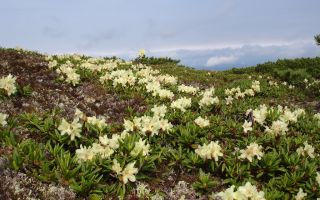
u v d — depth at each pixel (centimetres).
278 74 2631
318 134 1149
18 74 1504
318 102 1950
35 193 651
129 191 725
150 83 1551
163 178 809
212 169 820
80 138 852
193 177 820
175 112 1179
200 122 1012
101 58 2472
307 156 898
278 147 965
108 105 1355
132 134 920
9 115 1000
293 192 764
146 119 920
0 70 1505
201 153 823
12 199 620
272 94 2016
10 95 1145
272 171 837
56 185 684
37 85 1357
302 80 2462
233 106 1417
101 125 923
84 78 1623
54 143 843
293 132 1119
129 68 2152
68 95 1368
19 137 848
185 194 753
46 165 702
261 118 1103
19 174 677
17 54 1931
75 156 751
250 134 1038
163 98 1433
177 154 877
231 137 1041
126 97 1434
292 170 831
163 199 730
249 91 1791
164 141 951
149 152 857
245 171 813
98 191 686
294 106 1827
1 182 643
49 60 1953
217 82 2253
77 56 2302
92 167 725
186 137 939
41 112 1088
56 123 873
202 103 1337
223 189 771
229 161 828
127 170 718
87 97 1401
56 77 1570
